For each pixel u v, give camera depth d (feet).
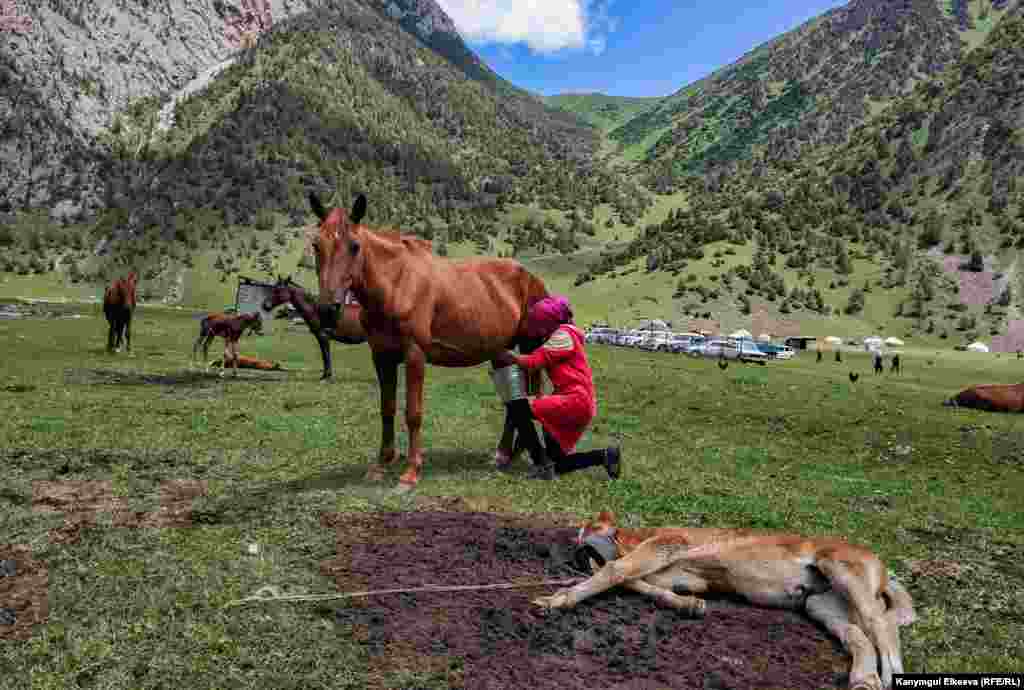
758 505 25.55
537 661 12.46
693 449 39.42
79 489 23.27
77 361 67.56
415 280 24.80
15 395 42.06
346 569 16.31
